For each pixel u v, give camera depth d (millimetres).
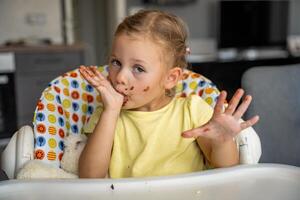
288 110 1224
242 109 667
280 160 1216
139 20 801
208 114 884
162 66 808
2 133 3033
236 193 644
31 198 633
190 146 867
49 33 3869
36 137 903
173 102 930
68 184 646
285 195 640
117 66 795
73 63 3266
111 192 639
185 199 628
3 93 3037
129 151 885
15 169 810
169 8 4809
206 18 4980
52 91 1011
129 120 908
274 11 4902
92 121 962
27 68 3105
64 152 919
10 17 3682
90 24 4480
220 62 1862
